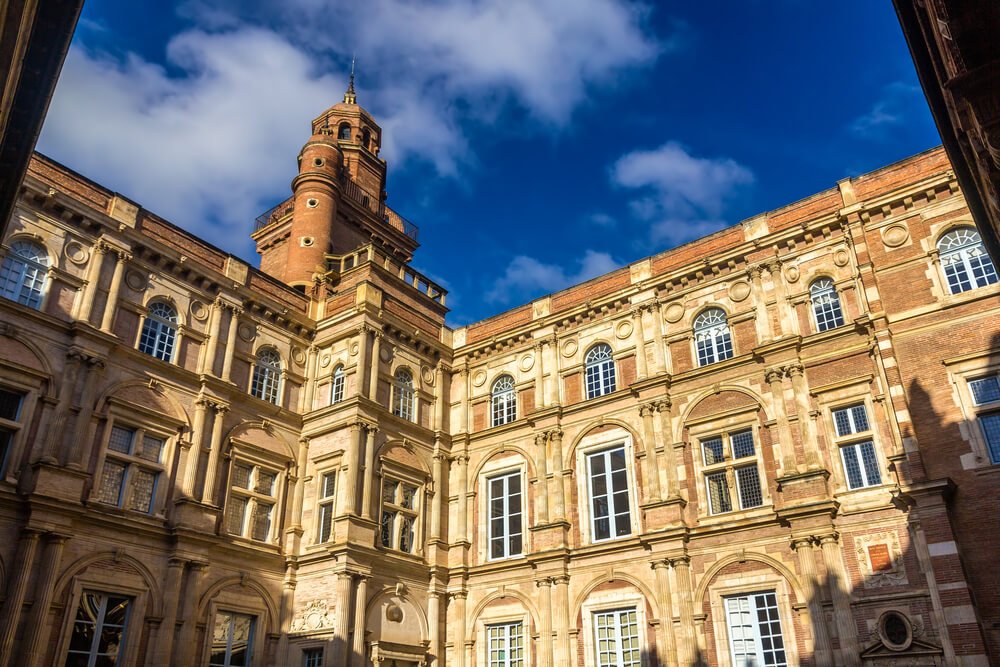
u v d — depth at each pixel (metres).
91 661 22.59
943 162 25.83
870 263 25.97
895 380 24.02
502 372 34.72
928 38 10.40
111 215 27.09
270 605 27.88
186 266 28.94
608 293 32.62
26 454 22.66
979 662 19.86
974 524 21.38
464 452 33.94
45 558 21.98
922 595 21.67
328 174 42.50
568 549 29.06
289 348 32.53
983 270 24.09
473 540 32.16
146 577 24.50
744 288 29.17
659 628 25.94
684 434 28.42
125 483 25.05
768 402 26.91
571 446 31.12
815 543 23.86
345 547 27.36
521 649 28.92
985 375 22.72
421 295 35.94
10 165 11.46
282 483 29.95
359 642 26.78
